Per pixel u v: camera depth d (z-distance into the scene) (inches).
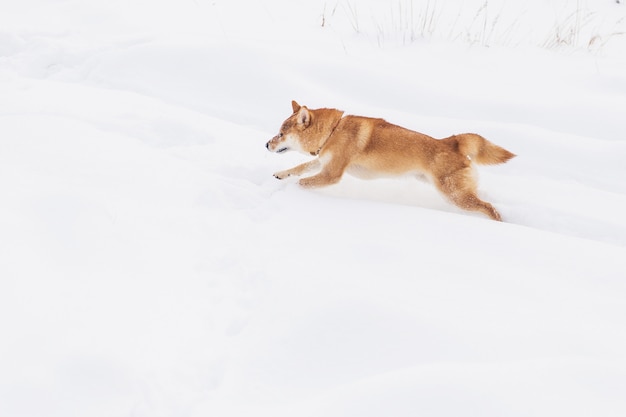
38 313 117.1
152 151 207.3
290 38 337.4
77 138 198.2
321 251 159.2
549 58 319.3
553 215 196.5
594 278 151.3
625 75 291.3
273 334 127.1
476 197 198.2
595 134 248.7
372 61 308.8
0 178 160.7
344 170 209.9
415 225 176.9
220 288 145.9
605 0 444.5
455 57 317.4
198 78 287.9
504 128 246.5
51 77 291.6
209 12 373.1
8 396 99.2
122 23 344.5
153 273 142.4
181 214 171.3
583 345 117.6
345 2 409.7
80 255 138.9
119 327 121.3
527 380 100.1
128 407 104.1
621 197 205.2
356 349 120.2
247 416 105.2
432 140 203.0
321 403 101.7
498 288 142.6
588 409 93.7
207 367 119.8
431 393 98.5
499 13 371.6
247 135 242.2
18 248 131.6
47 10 358.0
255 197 192.4
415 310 128.7
